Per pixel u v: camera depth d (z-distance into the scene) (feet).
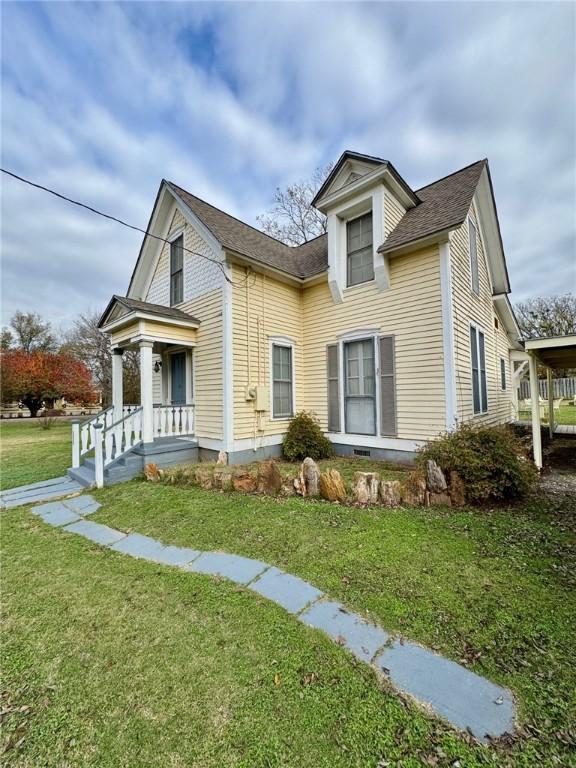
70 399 76.69
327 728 5.25
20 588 9.82
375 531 12.23
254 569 10.25
